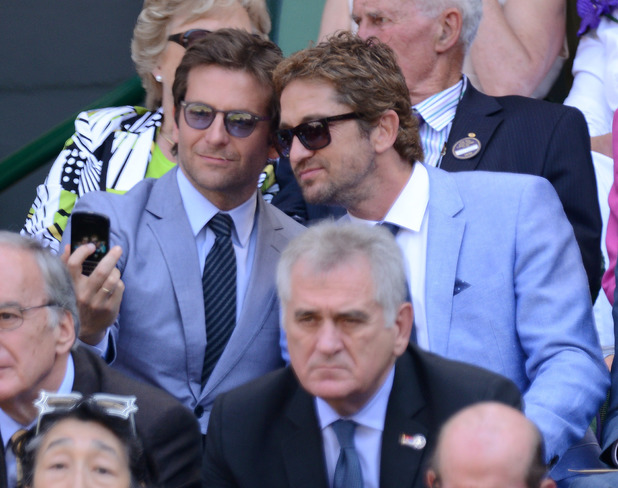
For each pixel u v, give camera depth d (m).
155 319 14.78
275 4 21.75
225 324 15.05
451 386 12.54
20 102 22.52
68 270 13.48
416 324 14.46
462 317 14.36
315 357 11.98
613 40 20.23
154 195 15.46
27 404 13.10
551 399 13.67
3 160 20.89
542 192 14.92
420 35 17.28
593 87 20.48
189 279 14.96
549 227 14.72
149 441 13.12
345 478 12.27
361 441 12.52
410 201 14.79
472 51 20.83
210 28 18.30
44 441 10.90
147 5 18.38
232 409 12.91
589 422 13.94
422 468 12.22
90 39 22.34
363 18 17.59
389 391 12.59
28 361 12.87
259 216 15.68
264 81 15.16
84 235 14.31
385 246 12.18
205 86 15.08
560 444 13.48
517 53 20.56
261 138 15.23
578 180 16.75
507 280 14.50
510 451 10.20
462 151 16.89
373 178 14.68
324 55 14.54
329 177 14.59
